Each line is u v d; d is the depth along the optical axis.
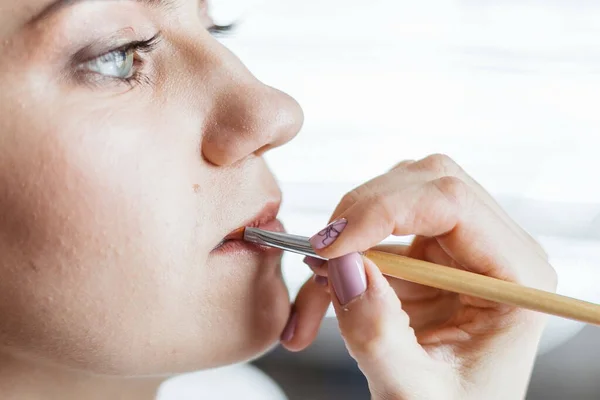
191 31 0.54
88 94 0.52
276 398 0.76
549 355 0.78
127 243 0.52
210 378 0.77
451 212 0.55
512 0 0.83
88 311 0.52
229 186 0.53
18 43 0.51
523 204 0.82
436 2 0.84
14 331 0.53
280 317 0.55
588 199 0.81
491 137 0.83
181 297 0.53
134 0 0.52
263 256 0.54
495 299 0.53
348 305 0.52
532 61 0.83
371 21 0.85
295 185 0.81
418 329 0.60
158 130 0.52
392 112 0.84
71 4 0.51
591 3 0.81
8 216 0.51
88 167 0.51
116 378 0.56
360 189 0.56
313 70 0.84
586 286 0.78
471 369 0.56
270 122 0.53
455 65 0.84
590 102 0.82
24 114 0.51
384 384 0.54
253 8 0.83
